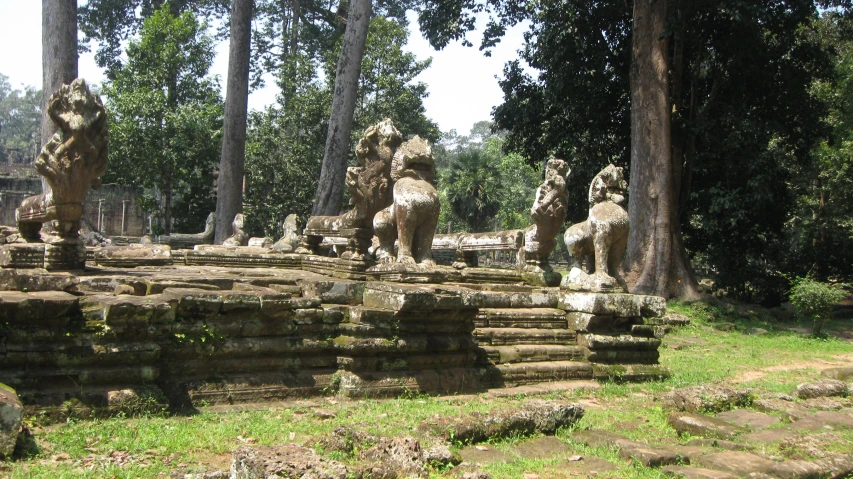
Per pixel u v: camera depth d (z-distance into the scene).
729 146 20.56
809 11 20.62
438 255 13.47
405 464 4.42
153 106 27.31
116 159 27.50
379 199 8.00
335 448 4.70
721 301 20.03
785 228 28.36
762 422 6.77
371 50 30.73
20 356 5.01
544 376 8.15
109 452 4.57
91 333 5.34
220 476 4.06
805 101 21.95
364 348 6.59
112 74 36.47
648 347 9.09
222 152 21.55
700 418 6.58
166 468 4.38
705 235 24.36
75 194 6.83
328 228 10.06
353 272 7.86
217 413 5.65
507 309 8.67
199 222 29.89
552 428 5.97
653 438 6.17
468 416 5.62
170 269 8.95
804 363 12.05
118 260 9.52
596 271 9.05
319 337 6.60
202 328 5.90
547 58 22.81
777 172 22.16
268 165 29.55
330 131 19.09
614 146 24.95
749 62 21.14
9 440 4.31
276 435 5.17
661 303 9.16
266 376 6.18
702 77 23.12
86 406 5.13
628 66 23.11
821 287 16.55
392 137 8.00
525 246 10.43
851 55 27.88
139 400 5.36
